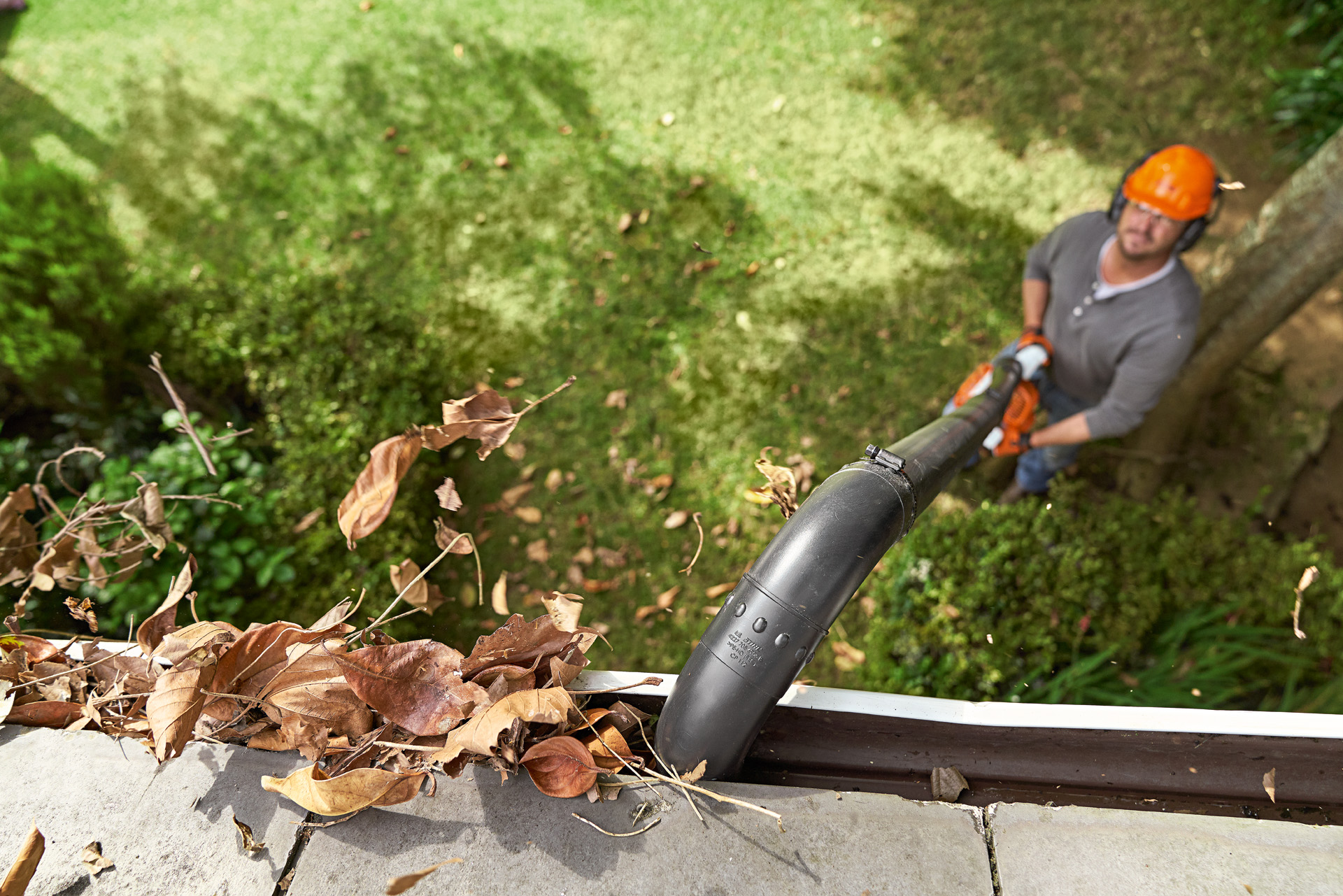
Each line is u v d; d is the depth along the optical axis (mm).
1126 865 911
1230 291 2678
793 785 1101
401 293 3920
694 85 4348
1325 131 3629
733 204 4004
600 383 3635
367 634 1161
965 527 2836
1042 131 4039
